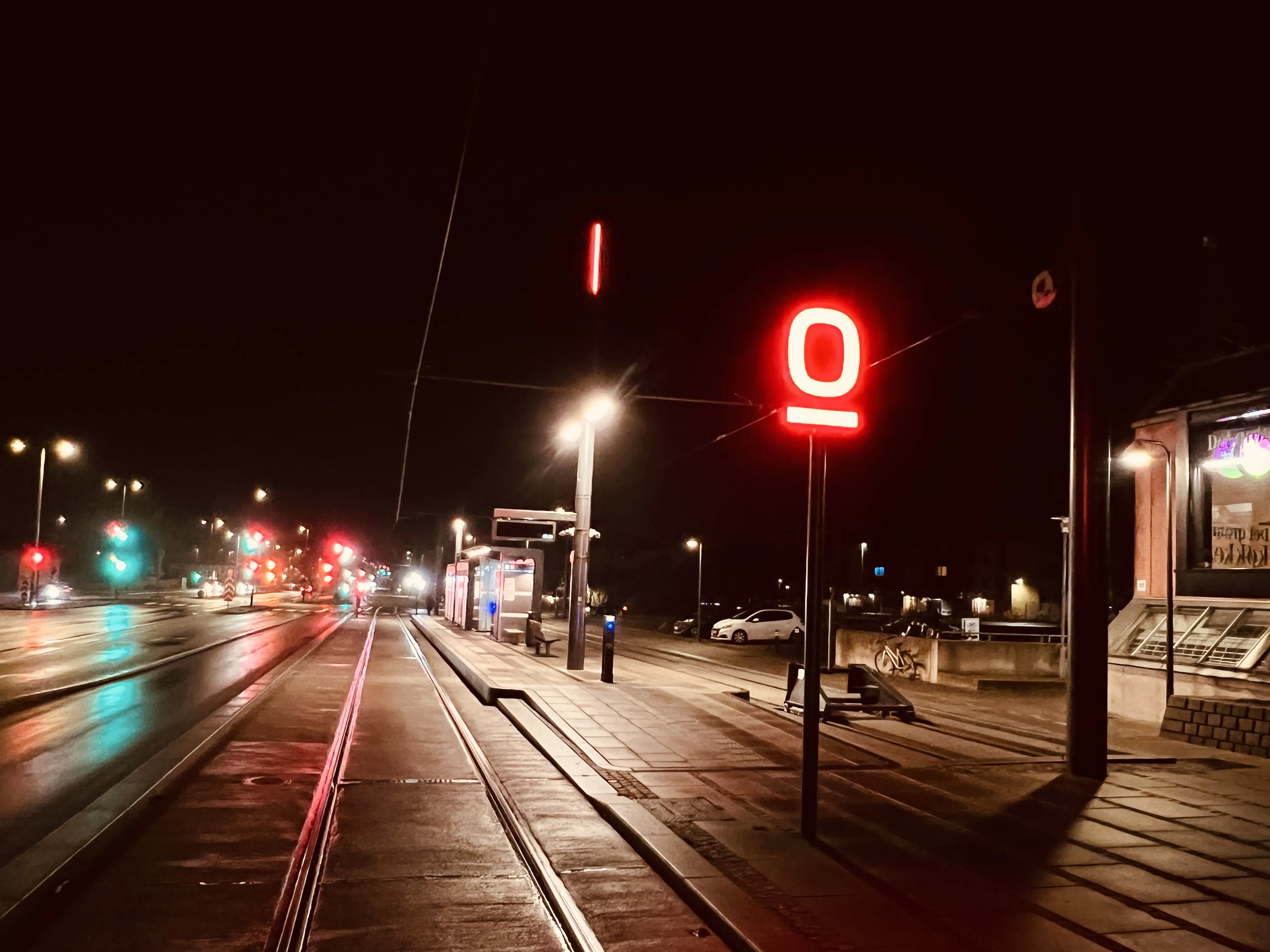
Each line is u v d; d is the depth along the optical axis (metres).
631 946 4.99
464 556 46.97
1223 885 6.19
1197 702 12.52
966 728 13.41
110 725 12.60
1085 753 9.77
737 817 7.60
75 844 6.67
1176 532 15.32
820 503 7.13
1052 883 6.10
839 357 7.07
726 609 59.22
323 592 103.81
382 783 8.91
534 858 6.52
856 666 14.57
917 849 6.79
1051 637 33.94
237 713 13.55
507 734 12.05
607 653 17.31
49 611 46.59
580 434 20.66
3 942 4.89
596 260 18.59
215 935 5.05
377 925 5.26
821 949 4.79
